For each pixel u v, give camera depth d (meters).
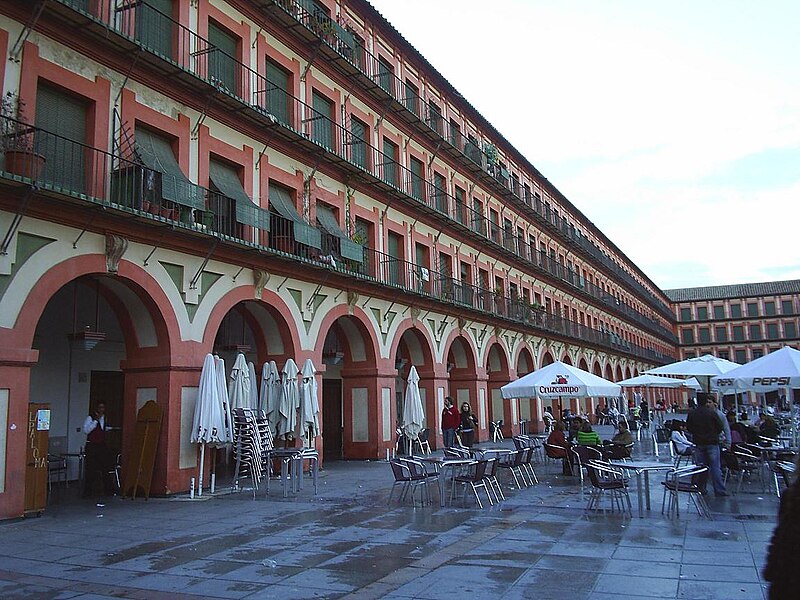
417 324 24.67
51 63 12.09
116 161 13.16
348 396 21.89
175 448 13.76
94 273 12.55
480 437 28.80
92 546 9.00
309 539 9.29
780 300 88.62
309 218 19.00
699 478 10.80
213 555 8.38
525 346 35.34
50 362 16.31
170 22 15.09
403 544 8.88
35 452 11.52
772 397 64.06
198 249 14.66
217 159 16.12
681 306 94.25
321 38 19.42
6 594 6.77
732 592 6.50
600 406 43.31
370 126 23.12
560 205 47.09
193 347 14.45
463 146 30.88
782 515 2.66
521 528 9.86
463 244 29.97
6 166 10.80
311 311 18.64
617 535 9.23
